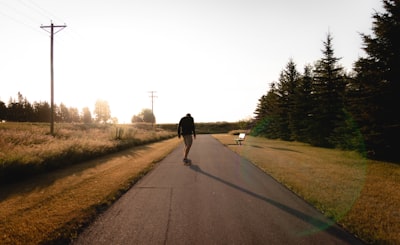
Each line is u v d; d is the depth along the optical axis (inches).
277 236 153.1
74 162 446.9
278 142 1145.4
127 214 191.0
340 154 605.0
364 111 553.9
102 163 446.6
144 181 304.5
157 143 1010.1
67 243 143.9
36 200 222.1
